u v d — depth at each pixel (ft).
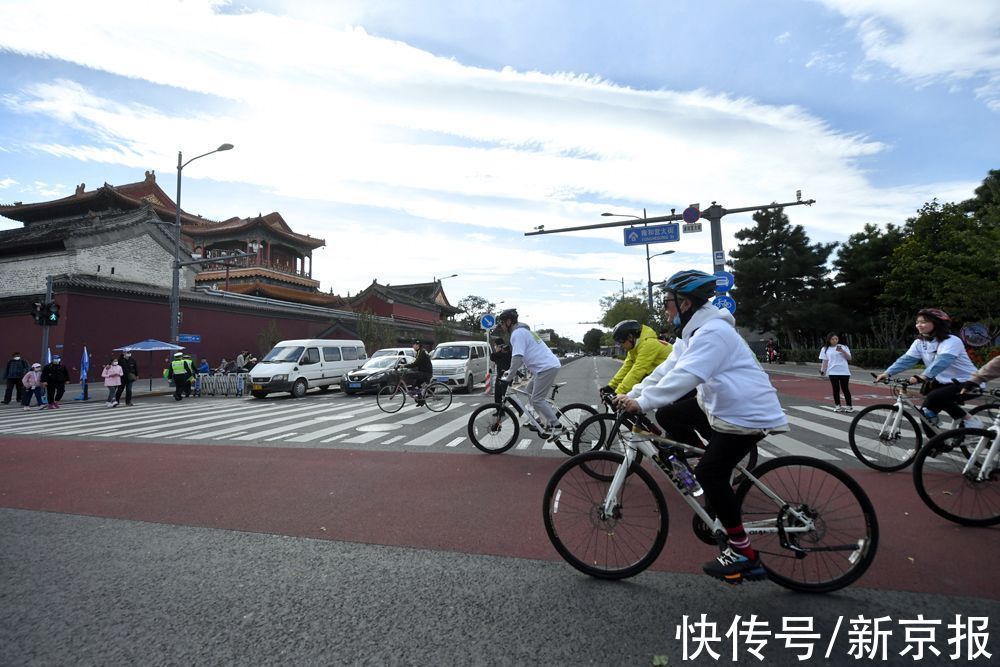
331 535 12.89
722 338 9.17
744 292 131.54
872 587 9.82
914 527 12.85
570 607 9.21
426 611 9.12
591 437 20.74
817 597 9.48
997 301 65.62
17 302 79.77
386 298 186.29
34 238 87.92
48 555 11.82
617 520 10.31
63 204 125.08
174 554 11.81
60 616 9.11
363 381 56.54
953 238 77.92
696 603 9.32
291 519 14.14
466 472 19.36
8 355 81.10
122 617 9.05
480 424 23.08
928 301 93.56
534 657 7.76
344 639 8.30
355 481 18.13
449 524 13.60
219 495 16.57
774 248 133.08
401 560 11.32
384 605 9.36
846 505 9.56
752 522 9.92
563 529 10.57
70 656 7.93
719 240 50.16
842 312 122.83
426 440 26.50
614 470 10.36
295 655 7.89
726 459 9.32
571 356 243.40
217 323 99.81
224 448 25.04
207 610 9.26
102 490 17.34
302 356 60.39
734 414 9.16
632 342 18.07
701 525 10.66
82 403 56.18
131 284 87.15
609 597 9.57
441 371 57.88
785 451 22.02
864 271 124.36
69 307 76.69
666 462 10.32
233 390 64.03
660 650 7.91
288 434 29.14
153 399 61.11
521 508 14.89
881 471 18.43
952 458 13.23
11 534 13.19
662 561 11.15
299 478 18.66
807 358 118.32
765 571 9.34
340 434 28.78
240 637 8.39
